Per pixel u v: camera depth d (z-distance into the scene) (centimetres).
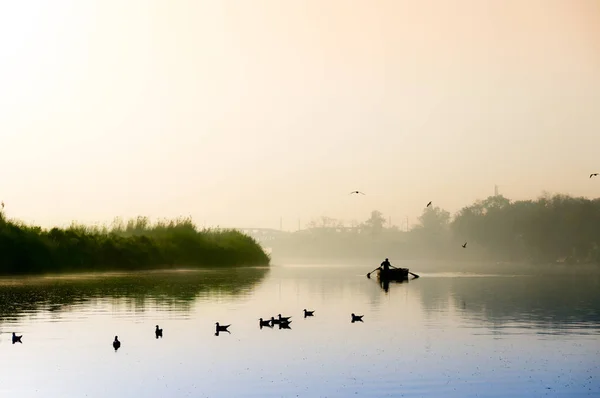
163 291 7950
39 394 3105
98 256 12225
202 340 4438
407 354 3991
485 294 8212
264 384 3275
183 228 15200
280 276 12406
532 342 4406
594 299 7481
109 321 5244
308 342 4388
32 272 10669
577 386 3253
